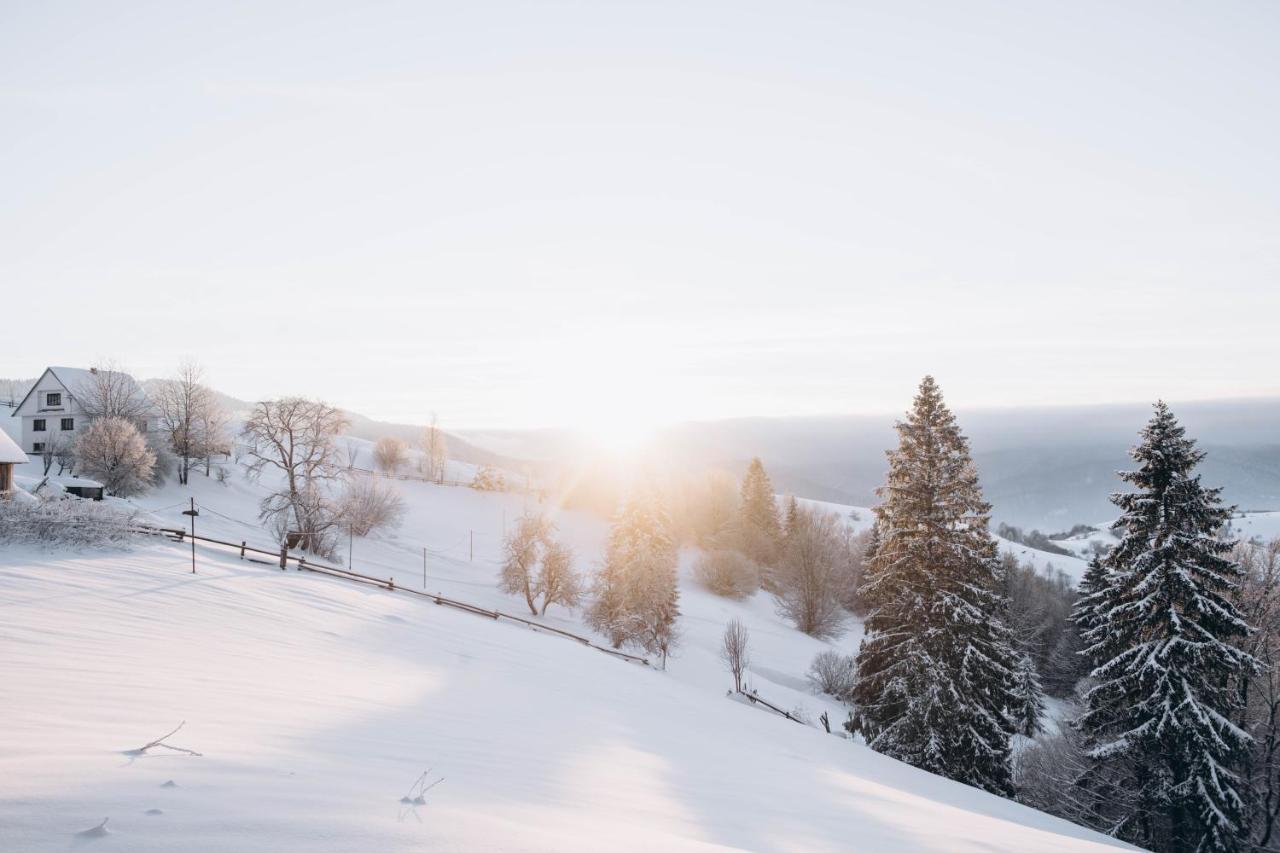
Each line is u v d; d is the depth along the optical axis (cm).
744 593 7194
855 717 2488
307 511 4091
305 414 4162
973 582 2269
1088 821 2297
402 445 9906
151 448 5628
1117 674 2027
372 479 6500
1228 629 1870
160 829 278
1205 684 1872
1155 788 1961
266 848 268
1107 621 2073
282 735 583
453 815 357
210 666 997
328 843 282
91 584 1638
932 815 890
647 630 4244
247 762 421
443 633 2159
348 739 610
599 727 1112
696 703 2056
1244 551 2534
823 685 4259
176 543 2736
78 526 2250
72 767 356
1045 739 3338
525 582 4809
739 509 9131
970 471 2308
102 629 1162
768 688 3991
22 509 2159
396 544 5888
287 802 335
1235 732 1823
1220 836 1781
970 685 2144
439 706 998
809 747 1652
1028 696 3847
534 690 1473
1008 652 2342
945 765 2097
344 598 2362
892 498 2392
